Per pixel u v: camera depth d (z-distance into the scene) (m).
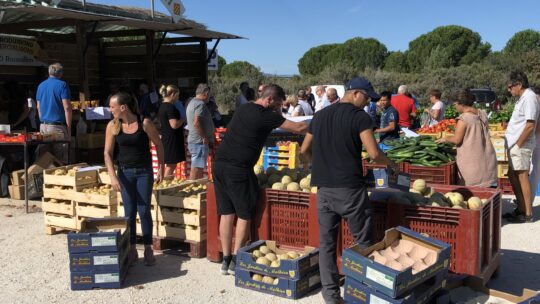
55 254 6.07
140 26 12.42
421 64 64.12
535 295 4.12
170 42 15.69
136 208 5.63
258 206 5.37
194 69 15.46
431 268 4.01
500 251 5.56
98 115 11.27
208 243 5.73
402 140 8.27
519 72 7.16
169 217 6.00
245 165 5.09
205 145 8.30
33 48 14.09
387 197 4.85
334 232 4.43
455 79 44.34
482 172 6.52
